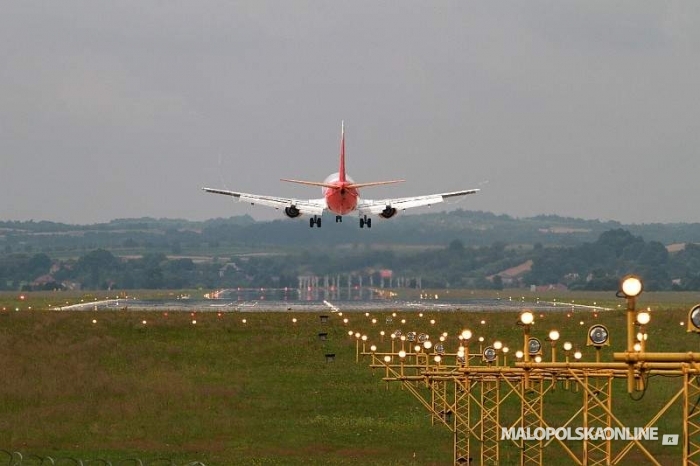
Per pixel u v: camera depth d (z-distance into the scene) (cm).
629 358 11756
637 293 11725
